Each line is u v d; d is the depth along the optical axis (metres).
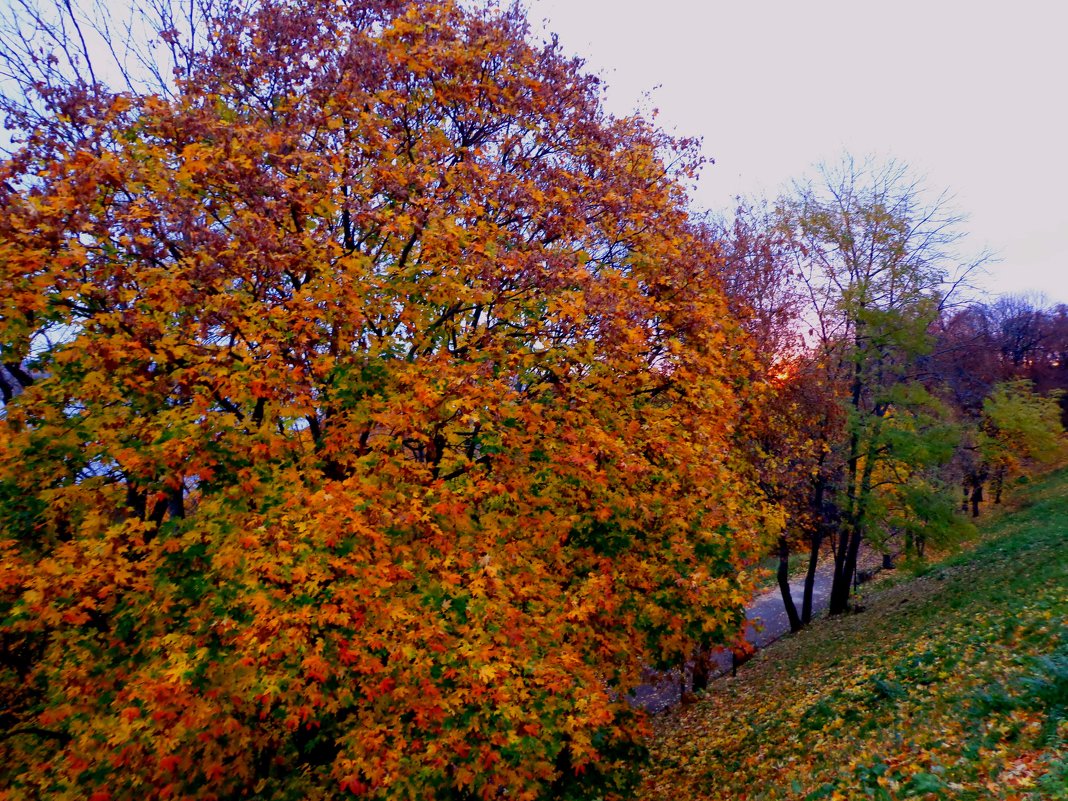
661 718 19.39
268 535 6.69
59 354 7.16
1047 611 10.51
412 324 8.91
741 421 16.11
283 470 7.98
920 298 20.77
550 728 7.23
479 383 8.16
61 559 6.77
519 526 9.32
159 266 8.21
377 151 9.67
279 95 10.47
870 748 8.18
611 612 9.25
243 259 7.60
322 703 6.51
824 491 22.14
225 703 6.64
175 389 8.09
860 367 22.58
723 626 10.83
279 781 7.55
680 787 11.18
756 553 12.20
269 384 7.11
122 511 8.23
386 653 6.94
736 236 22.78
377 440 8.38
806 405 21.27
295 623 6.29
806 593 26.48
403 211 9.27
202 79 10.18
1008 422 26.50
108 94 8.97
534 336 9.57
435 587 7.17
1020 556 19.27
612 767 10.42
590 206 11.98
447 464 8.51
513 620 7.62
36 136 8.51
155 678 6.33
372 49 9.72
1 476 7.06
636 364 10.44
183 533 7.58
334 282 8.02
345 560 6.71
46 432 7.25
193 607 7.23
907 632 14.93
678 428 11.02
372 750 6.84
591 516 9.93
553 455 8.77
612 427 10.45
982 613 12.86
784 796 8.12
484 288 8.77
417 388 7.50
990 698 7.71
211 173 7.92
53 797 6.56
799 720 11.09
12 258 6.42
